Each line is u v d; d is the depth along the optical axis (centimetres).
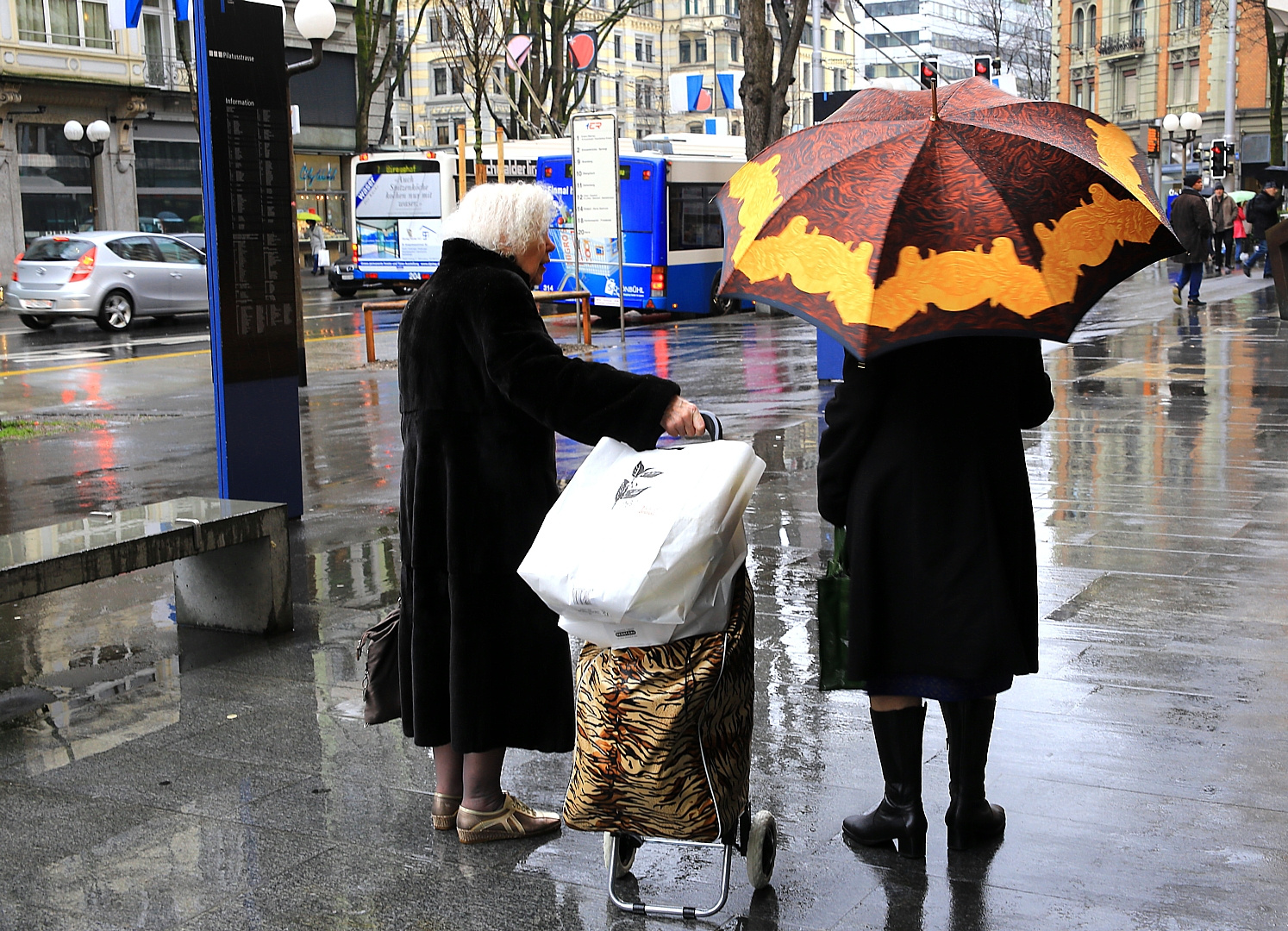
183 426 1257
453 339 356
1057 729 442
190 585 590
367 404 1348
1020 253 296
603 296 2422
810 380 1468
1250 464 896
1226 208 3180
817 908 328
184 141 4184
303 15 1445
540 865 357
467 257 361
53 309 2344
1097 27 7175
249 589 576
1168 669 500
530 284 373
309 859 361
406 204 2853
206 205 732
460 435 358
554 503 369
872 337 292
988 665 331
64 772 427
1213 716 450
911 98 335
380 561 707
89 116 3881
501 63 5066
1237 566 642
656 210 2384
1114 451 955
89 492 941
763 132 2469
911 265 298
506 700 363
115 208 3962
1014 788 396
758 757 427
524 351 339
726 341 1975
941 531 333
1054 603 590
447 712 365
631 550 300
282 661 542
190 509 577
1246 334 1744
